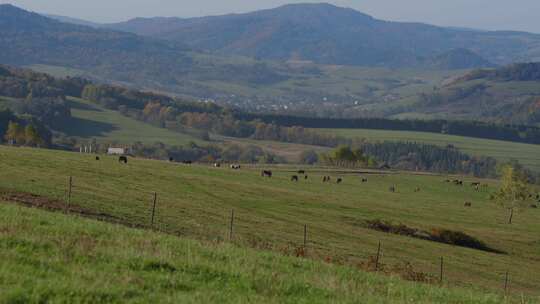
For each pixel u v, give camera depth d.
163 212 50.47
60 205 43.28
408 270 34.16
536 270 61.12
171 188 72.06
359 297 17.84
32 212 27.09
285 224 58.78
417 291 22.00
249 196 78.00
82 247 18.19
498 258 64.12
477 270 53.75
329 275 21.59
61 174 65.81
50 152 96.94
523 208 111.94
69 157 89.69
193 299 14.17
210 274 17.64
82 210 43.22
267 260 23.62
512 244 76.19
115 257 17.69
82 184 60.12
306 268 23.70
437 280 33.09
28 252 16.83
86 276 14.98
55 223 23.77
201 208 58.41
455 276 47.34
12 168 63.34
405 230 70.44
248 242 39.41
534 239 81.19
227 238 40.50
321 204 81.69
